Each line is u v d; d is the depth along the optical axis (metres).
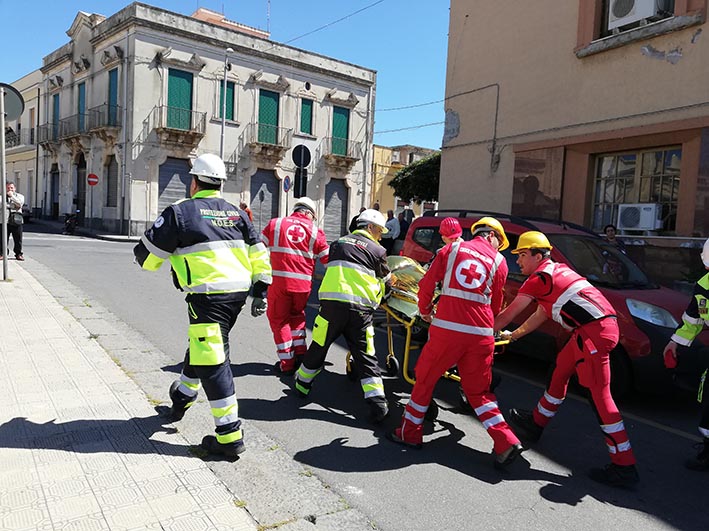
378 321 7.01
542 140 12.63
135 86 25.05
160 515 3.00
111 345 6.21
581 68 11.81
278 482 3.53
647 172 11.07
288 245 5.67
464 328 4.01
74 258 14.10
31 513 2.95
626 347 5.39
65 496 3.13
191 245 3.79
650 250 10.67
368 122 33.16
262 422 4.57
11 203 12.29
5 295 8.42
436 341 4.09
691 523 3.44
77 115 28.83
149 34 25.16
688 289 9.45
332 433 4.44
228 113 27.67
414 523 3.21
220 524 2.96
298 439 4.27
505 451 3.92
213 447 3.79
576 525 3.33
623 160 11.52
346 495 3.47
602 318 3.99
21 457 3.54
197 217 3.79
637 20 10.83
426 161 31.77
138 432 4.02
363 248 4.84
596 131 11.55
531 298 4.23
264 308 4.28
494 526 3.25
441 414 5.10
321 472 3.76
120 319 7.54
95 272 11.74
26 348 5.86
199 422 4.27
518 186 13.20
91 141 28.23
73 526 2.85
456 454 4.24
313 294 11.48
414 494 3.55
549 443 4.59
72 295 8.93
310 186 30.91
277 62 29.03
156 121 25.58
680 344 4.36
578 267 6.24
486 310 4.05
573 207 12.18
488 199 13.99
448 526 3.21
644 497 3.76
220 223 3.89
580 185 12.03
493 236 4.41
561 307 4.10
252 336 7.37
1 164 9.41
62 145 31.33
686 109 10.05
